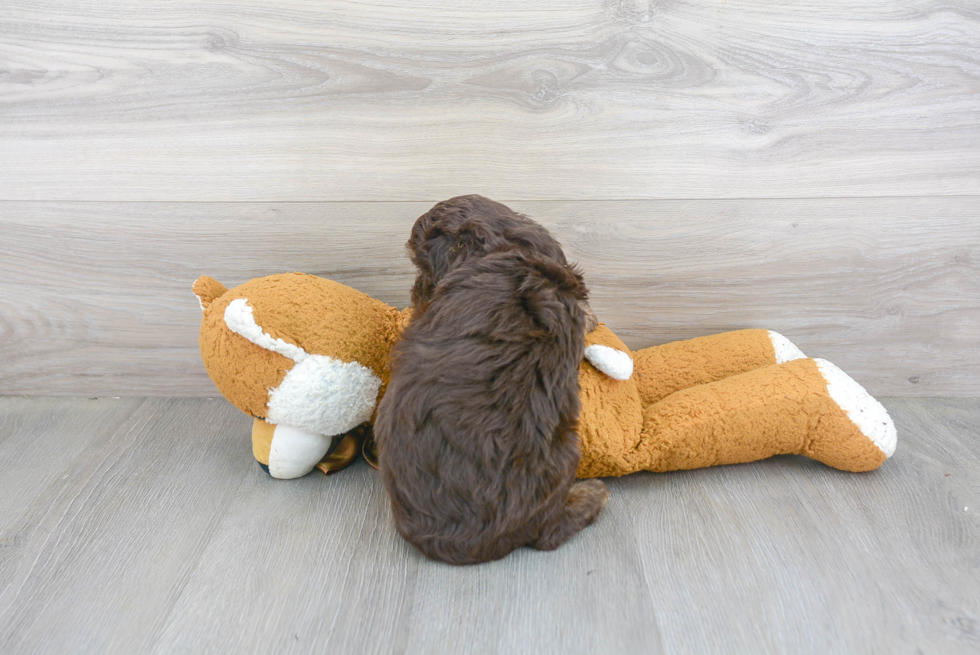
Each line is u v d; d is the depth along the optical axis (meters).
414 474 0.91
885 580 0.92
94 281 1.37
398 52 1.21
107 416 1.40
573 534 1.01
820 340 1.41
